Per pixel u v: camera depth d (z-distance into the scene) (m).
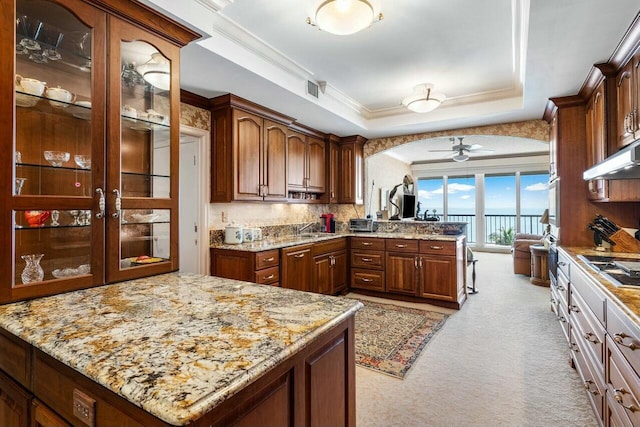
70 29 1.47
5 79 1.23
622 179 2.31
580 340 2.22
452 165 9.16
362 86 3.62
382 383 2.30
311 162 4.66
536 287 5.02
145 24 1.66
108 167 1.51
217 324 1.07
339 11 1.97
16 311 1.18
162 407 0.64
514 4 2.13
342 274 4.60
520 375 2.39
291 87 3.13
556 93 3.12
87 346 0.90
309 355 1.04
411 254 4.23
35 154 1.48
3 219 1.22
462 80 3.44
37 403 1.00
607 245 2.88
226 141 3.31
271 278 3.33
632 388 1.29
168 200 1.78
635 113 2.13
